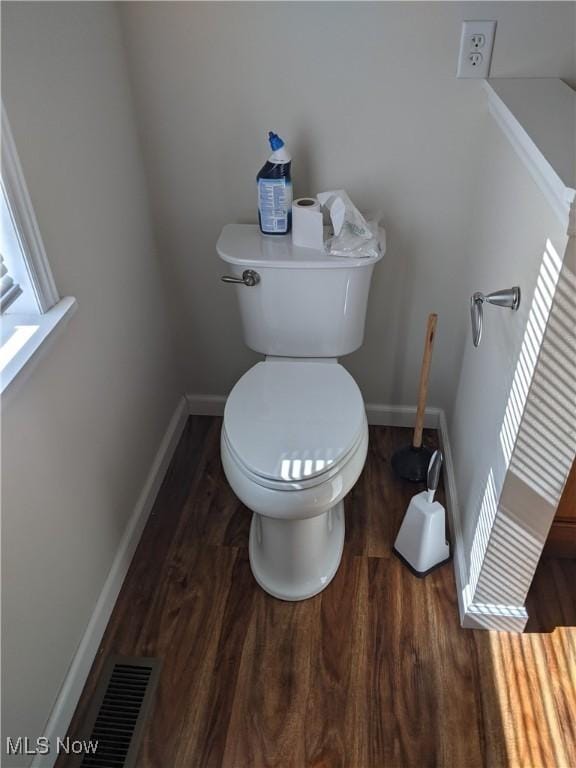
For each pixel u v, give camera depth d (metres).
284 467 1.34
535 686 1.41
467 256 1.73
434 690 1.40
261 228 1.66
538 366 1.09
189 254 1.85
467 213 1.68
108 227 1.48
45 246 1.18
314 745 1.32
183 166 1.69
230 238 1.66
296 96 1.54
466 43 1.42
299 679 1.43
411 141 1.58
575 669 1.44
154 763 1.30
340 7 1.41
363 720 1.36
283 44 1.47
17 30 1.06
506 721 1.35
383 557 1.70
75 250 1.31
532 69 1.46
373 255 1.56
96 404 1.45
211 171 1.69
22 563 1.14
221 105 1.58
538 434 1.18
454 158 1.60
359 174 1.65
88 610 1.46
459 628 1.52
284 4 1.42
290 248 1.61
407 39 1.44
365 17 1.42
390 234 1.75
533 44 1.42
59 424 1.27
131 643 1.51
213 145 1.64
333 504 1.39
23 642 1.16
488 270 1.48
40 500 1.20
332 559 1.66
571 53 1.43
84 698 1.41
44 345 1.12
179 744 1.33
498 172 1.42
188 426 2.17
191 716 1.37
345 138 1.60
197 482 1.95
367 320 1.92
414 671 1.44
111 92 1.46
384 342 1.96
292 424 1.45
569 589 1.59
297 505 1.34
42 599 1.23
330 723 1.35
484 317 1.52
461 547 1.63
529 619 1.53
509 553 1.38
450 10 1.39
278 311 1.67
